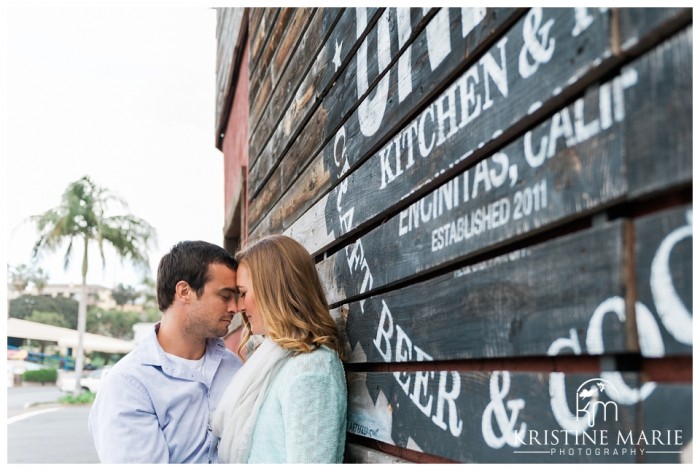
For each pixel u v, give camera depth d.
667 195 0.95
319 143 2.66
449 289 1.50
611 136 1.01
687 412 0.88
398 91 1.84
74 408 24.28
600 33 1.03
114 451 2.35
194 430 2.53
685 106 0.88
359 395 2.15
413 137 1.72
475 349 1.37
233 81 6.83
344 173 2.30
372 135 2.03
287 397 2.02
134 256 28.34
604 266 1.01
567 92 1.12
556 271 1.13
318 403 2.00
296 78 3.11
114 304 63.69
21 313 58.28
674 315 0.90
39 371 40.56
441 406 1.53
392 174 1.86
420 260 1.65
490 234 1.33
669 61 0.91
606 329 1.00
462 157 1.45
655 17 0.94
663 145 0.91
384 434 1.89
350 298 2.24
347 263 2.28
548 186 1.15
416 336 1.67
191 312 2.58
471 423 1.39
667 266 0.91
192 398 2.56
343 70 2.38
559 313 1.11
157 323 2.77
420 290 1.66
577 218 1.10
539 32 1.19
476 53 1.42
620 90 0.99
